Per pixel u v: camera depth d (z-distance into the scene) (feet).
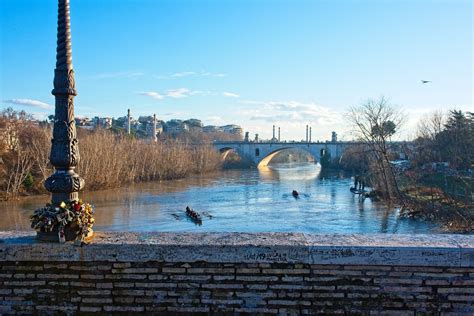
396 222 113.19
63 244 16.48
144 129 578.25
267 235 17.49
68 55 17.65
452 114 175.42
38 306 16.52
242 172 302.25
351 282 15.79
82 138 201.98
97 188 179.32
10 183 152.87
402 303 15.66
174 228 106.73
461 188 132.46
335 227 107.55
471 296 15.42
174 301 16.21
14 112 201.57
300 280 15.90
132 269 16.31
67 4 17.70
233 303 16.07
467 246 15.62
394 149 209.97
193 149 293.84
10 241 16.94
